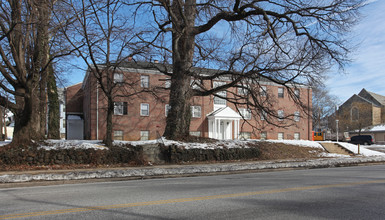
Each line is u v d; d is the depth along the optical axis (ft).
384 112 193.47
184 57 63.57
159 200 20.99
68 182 32.14
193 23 64.08
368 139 150.00
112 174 35.78
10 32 41.27
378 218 16.34
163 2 54.44
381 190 25.27
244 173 43.27
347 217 16.48
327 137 180.14
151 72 107.76
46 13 46.62
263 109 58.34
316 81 54.54
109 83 56.85
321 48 53.62
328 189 25.73
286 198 21.66
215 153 60.54
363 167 52.54
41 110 65.36
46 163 48.62
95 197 22.52
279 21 57.11
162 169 41.22
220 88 60.90
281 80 58.80
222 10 55.67
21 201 21.35
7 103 47.67
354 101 203.00
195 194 23.44
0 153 46.57
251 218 16.14
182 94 63.21
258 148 69.97
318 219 16.05
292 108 133.49
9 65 45.34
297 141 88.17
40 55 49.37
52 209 18.42
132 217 16.28
